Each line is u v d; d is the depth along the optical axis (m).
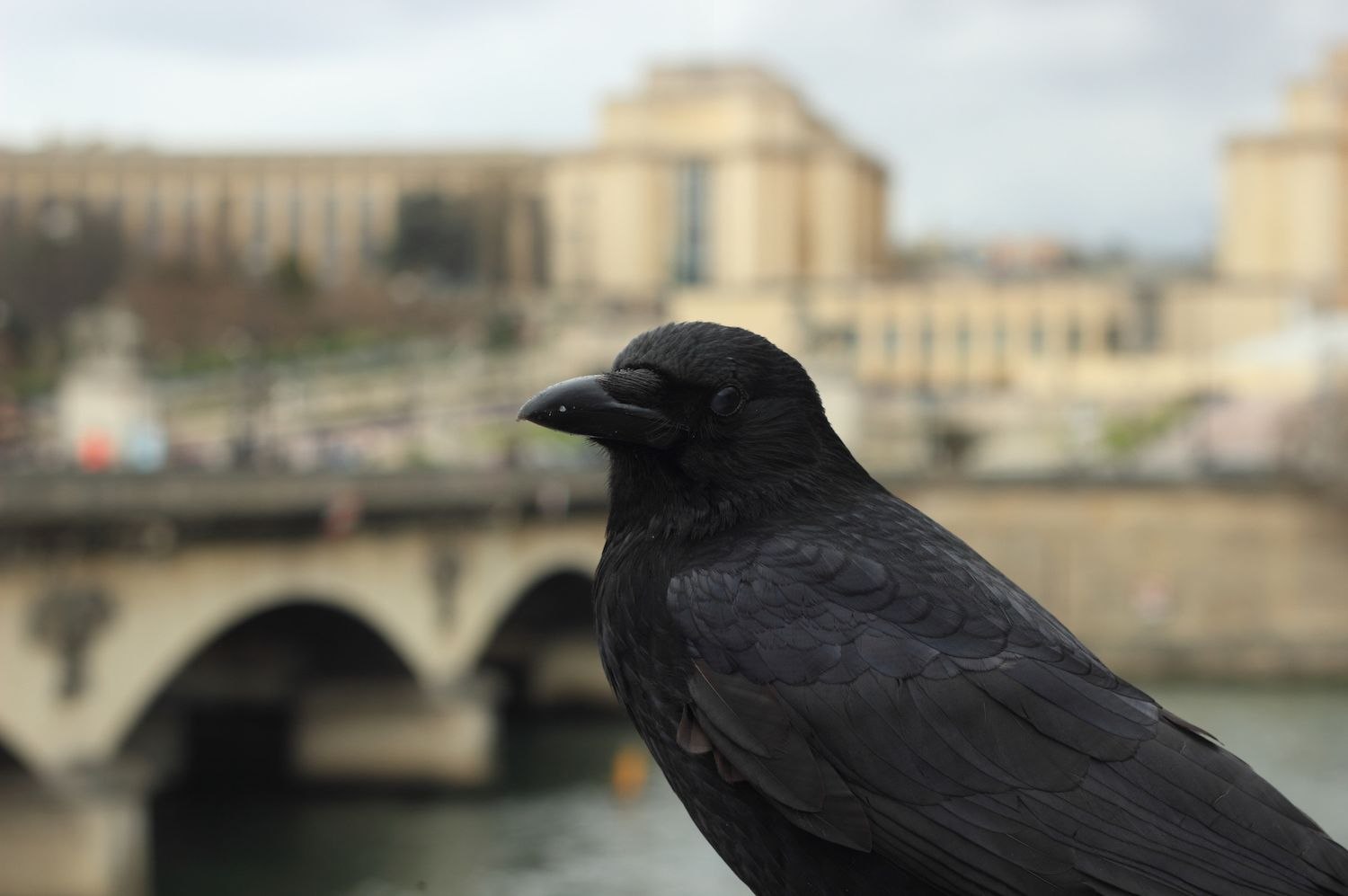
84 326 64.56
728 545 3.85
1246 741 58.53
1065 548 84.62
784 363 3.98
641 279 172.50
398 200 180.62
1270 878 3.38
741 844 3.78
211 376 104.69
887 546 3.77
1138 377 123.25
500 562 54.53
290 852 42.16
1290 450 98.31
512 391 116.00
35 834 36.06
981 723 3.54
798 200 173.75
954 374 145.38
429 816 46.78
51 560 35.72
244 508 41.06
